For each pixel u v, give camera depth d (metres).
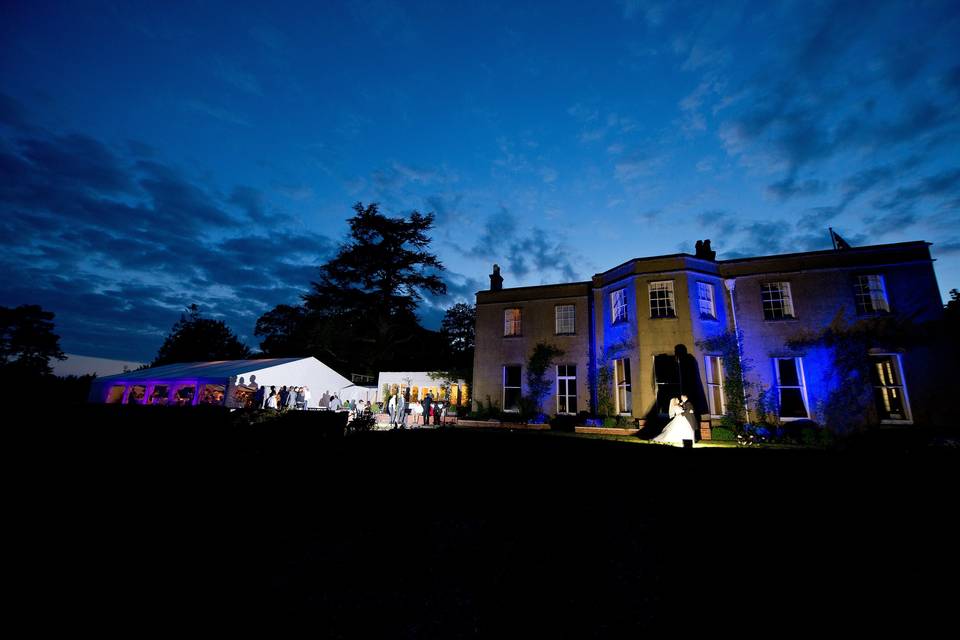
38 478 5.28
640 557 4.69
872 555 4.31
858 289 15.83
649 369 16.89
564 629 3.50
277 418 8.65
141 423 6.37
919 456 8.45
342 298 41.34
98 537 4.79
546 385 20.67
